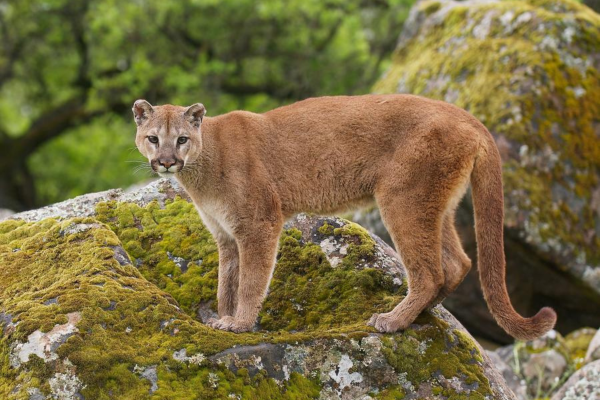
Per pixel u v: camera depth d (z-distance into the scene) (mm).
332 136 9461
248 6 28828
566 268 13992
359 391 8289
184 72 29391
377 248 9898
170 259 9953
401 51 18750
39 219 10312
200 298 9633
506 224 13812
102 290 8398
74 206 10555
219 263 9586
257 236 9289
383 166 9219
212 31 29938
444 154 8953
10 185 35656
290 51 30172
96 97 31359
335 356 8344
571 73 15008
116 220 10305
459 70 16125
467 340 8914
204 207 9586
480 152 9039
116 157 37031
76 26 32531
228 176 9398
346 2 29109
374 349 8422
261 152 9578
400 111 9266
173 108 9719
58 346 7750
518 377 12180
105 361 7703
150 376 7742
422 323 8891
